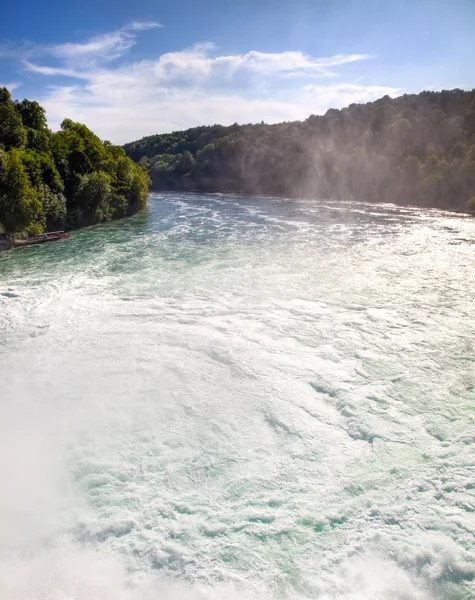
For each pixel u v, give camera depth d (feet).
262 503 39.78
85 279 100.17
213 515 38.60
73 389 57.11
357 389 56.29
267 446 46.98
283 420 50.67
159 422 50.72
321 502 39.81
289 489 41.32
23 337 71.26
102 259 118.52
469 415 51.39
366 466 43.88
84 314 80.02
